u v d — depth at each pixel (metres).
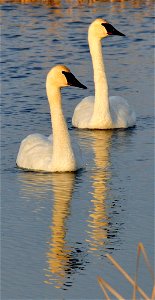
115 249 14.39
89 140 21.20
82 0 38.66
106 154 19.84
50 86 18.66
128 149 20.20
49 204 16.58
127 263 13.85
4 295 12.91
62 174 18.45
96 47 22.70
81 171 18.64
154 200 16.67
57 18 34.91
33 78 26.50
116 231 15.14
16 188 17.53
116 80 26.34
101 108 22.17
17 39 31.69
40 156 18.81
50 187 17.59
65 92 25.88
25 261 14.03
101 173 18.44
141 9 36.62
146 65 28.02
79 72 27.36
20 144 20.44
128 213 16.02
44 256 14.19
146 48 30.45
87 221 15.67
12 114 22.91
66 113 23.70
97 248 14.45
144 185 17.56
